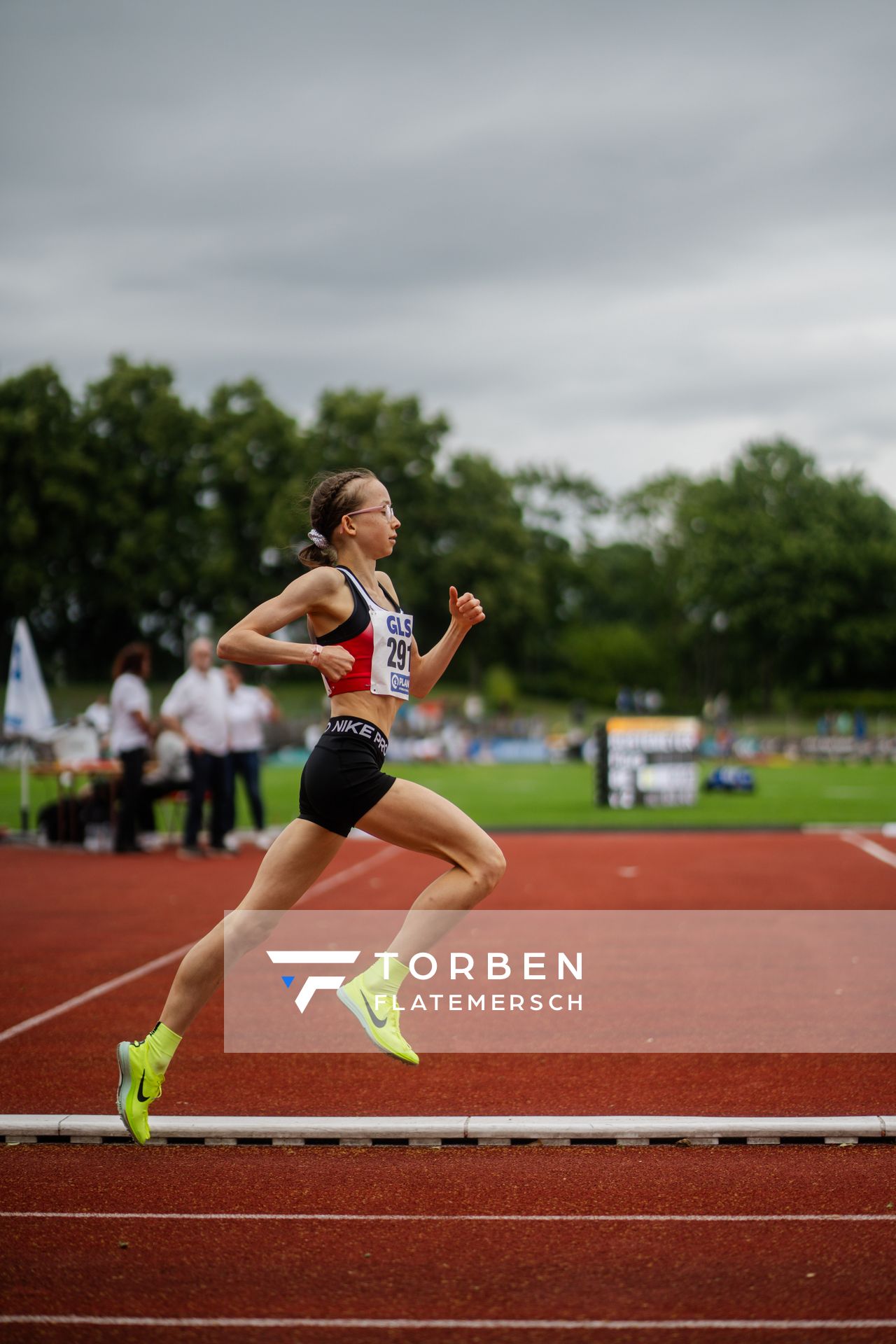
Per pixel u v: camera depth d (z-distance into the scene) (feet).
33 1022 24.59
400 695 16.90
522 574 297.53
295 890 16.61
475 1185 15.71
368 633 16.56
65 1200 15.28
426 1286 12.92
